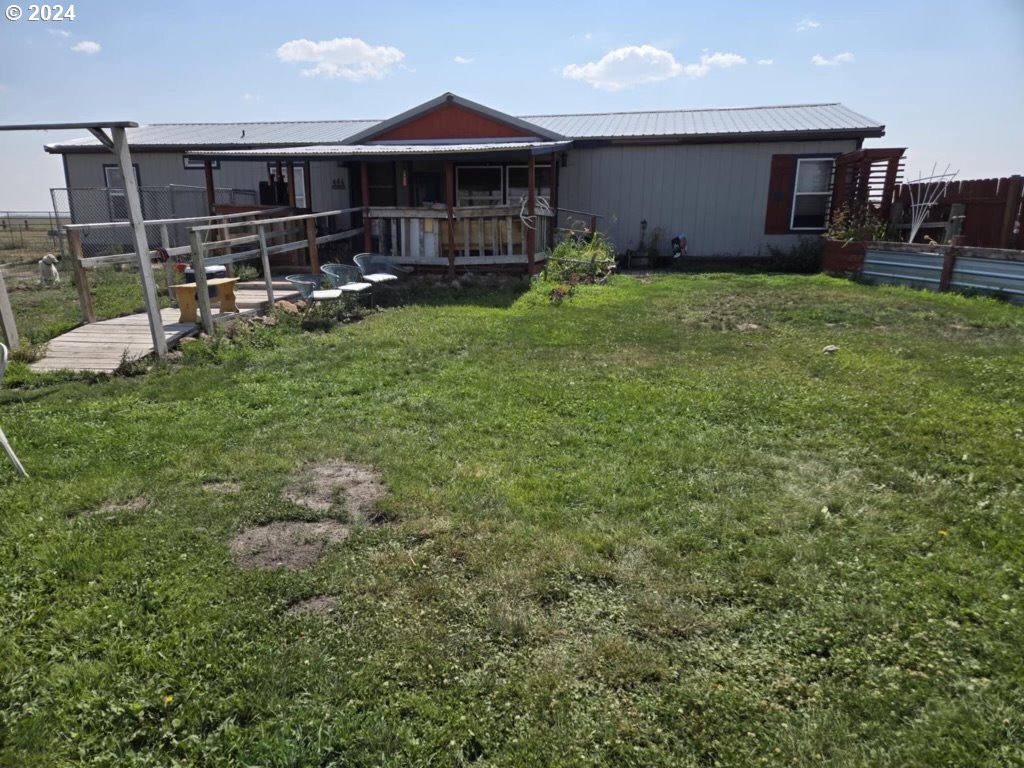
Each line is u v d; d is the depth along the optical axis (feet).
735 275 44.80
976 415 17.17
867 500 13.07
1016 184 38.24
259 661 8.89
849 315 29.94
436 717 8.05
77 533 12.01
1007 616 9.45
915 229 40.55
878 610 9.73
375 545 11.68
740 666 8.82
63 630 9.47
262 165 60.08
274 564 11.16
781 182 51.98
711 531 11.98
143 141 60.75
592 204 55.06
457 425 17.26
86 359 23.82
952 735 7.63
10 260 61.77
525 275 41.86
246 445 16.10
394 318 30.68
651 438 16.30
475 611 9.90
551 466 14.74
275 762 7.43
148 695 8.36
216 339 26.03
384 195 56.08
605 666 8.83
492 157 41.96
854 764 7.32
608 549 11.41
